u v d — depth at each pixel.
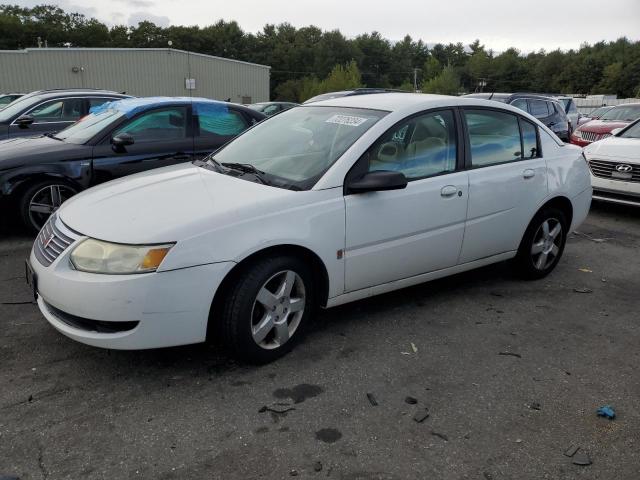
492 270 5.34
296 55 110.75
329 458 2.60
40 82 37.53
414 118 4.00
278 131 4.33
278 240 3.24
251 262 3.25
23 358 3.42
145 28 102.56
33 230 5.92
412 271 4.05
